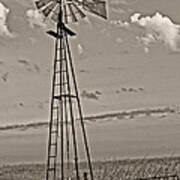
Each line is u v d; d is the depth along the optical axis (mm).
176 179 44688
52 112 40500
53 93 40344
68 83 40062
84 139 42156
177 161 61219
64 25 40062
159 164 59188
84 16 40094
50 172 42312
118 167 59375
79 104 40906
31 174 71250
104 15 40594
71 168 41375
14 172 73750
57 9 40156
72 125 40000
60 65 40219
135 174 56312
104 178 56531
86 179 41188
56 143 40469
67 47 40312
